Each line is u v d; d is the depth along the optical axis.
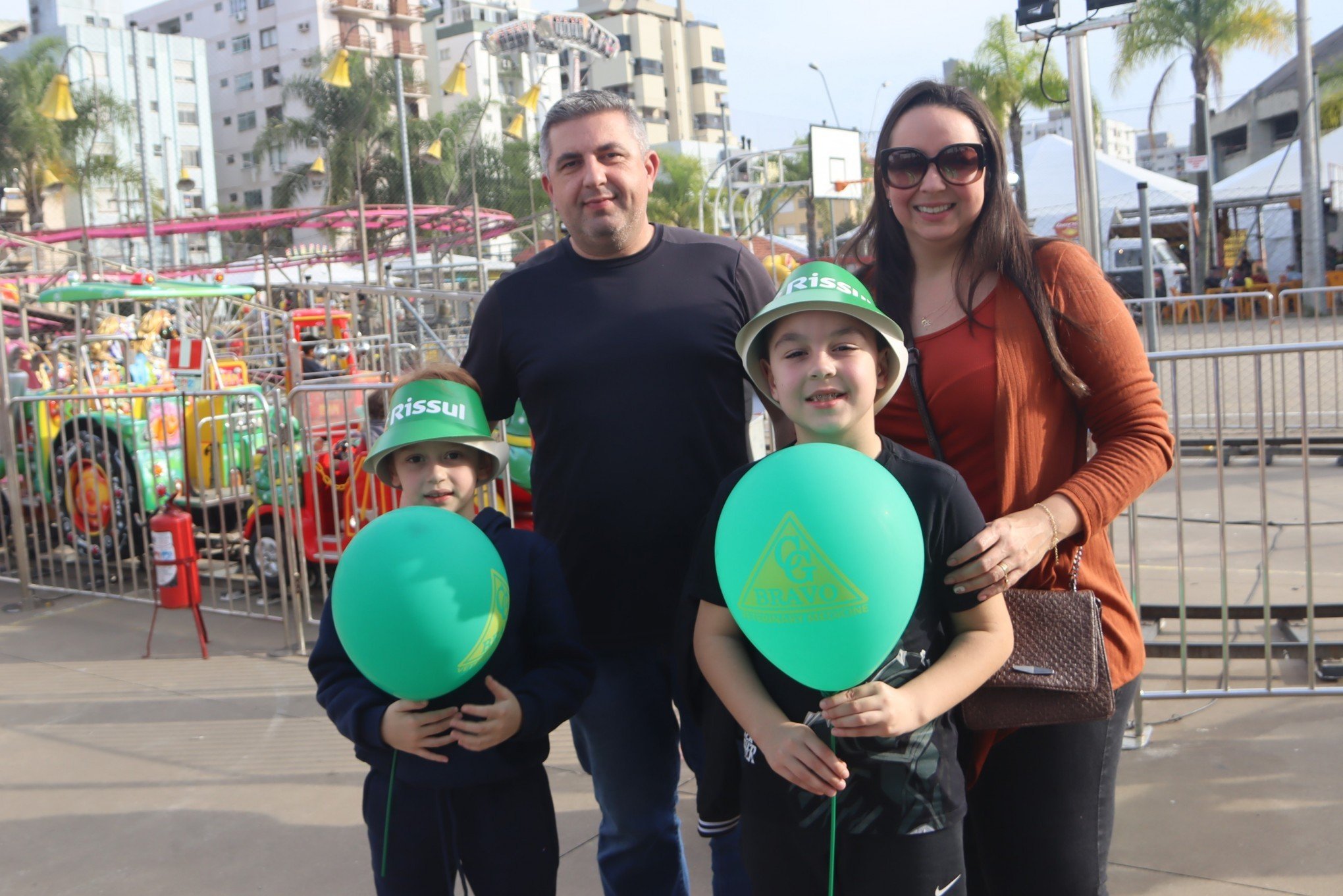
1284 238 31.45
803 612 1.65
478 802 2.22
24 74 36.50
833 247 21.80
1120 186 25.19
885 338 1.89
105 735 4.47
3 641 5.91
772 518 1.67
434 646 1.95
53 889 3.25
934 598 1.88
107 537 7.16
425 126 35.34
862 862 1.85
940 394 2.11
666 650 2.55
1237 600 5.50
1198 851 3.10
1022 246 2.08
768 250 24.83
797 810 1.89
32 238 27.53
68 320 13.48
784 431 2.59
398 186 35.09
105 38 61.06
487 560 2.08
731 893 2.40
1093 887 2.03
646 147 2.54
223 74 70.25
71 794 3.91
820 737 1.85
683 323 2.46
